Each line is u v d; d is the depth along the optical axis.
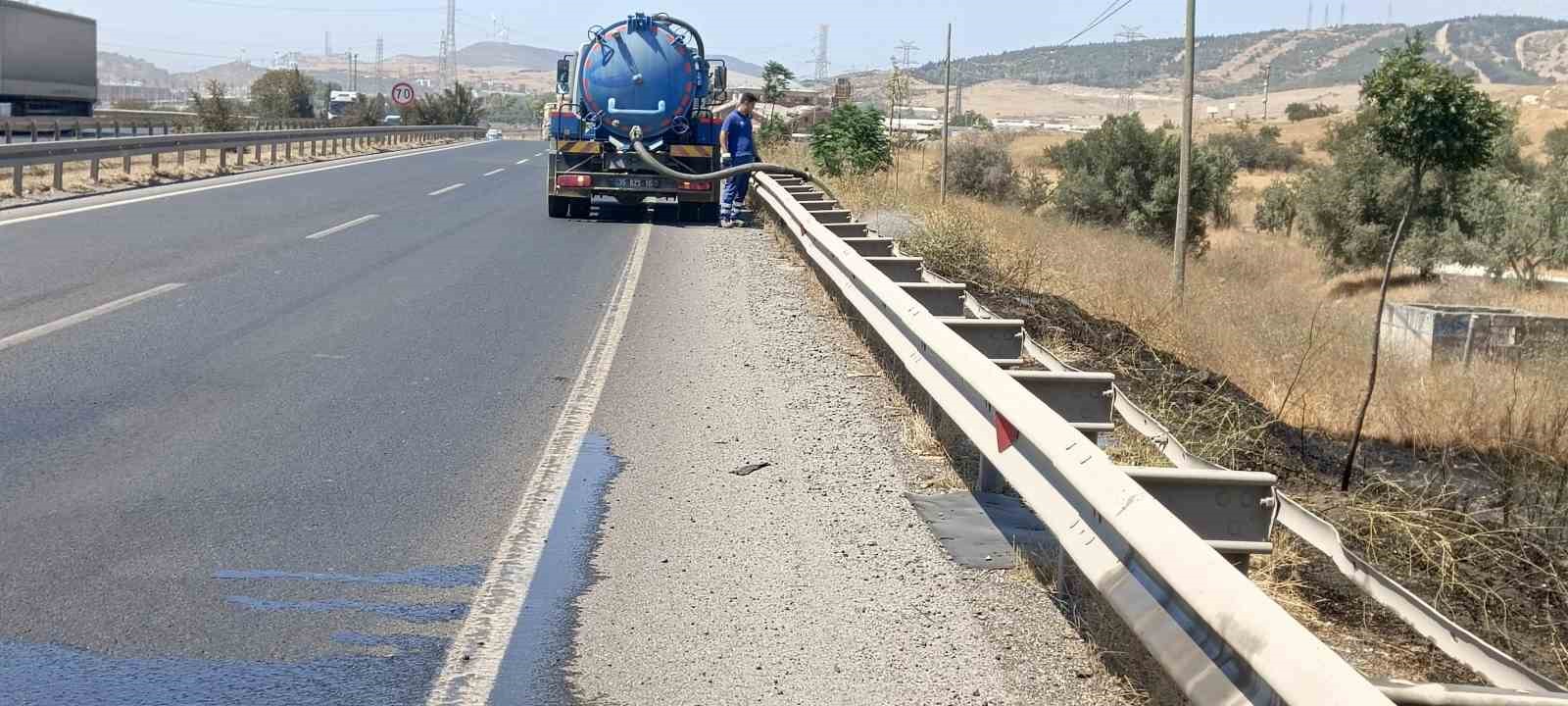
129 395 8.00
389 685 4.15
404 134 53.25
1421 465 10.03
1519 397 11.62
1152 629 3.87
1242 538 4.82
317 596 4.89
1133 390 9.85
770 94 49.59
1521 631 5.98
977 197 43.22
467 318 11.45
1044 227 28.59
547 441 7.34
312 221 19.06
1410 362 16.23
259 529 5.64
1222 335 14.98
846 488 6.55
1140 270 21.84
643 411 8.17
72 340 9.56
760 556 5.50
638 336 10.87
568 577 5.20
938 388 7.21
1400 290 29.81
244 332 10.23
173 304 11.35
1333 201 33.38
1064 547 4.70
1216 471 4.86
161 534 5.50
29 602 4.70
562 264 15.63
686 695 4.13
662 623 4.74
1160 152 41.34
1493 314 17.66
